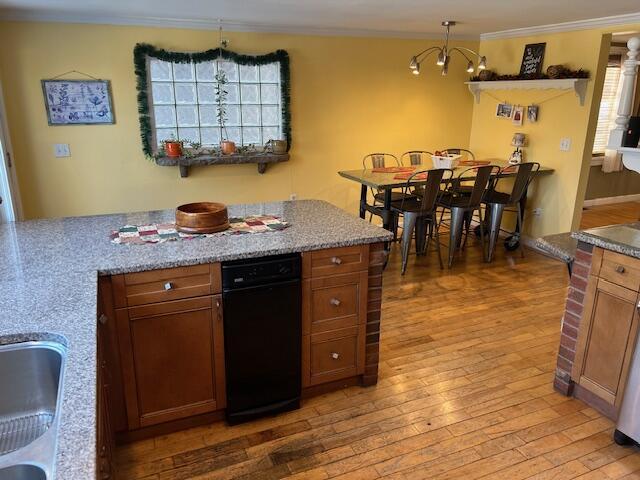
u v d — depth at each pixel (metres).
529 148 5.16
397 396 2.58
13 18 3.89
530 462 2.12
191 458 2.13
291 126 5.01
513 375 2.78
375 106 5.33
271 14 4.02
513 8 3.74
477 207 4.43
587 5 3.61
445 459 2.13
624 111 2.83
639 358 2.08
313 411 2.46
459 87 5.70
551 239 2.71
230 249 2.16
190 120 4.68
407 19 4.30
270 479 2.02
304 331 2.38
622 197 7.17
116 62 4.27
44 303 1.63
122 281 1.96
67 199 4.42
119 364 2.05
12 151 4.11
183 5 3.64
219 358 2.22
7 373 1.44
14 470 0.96
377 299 2.53
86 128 4.32
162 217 2.76
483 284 4.14
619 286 2.22
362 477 2.03
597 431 2.32
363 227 2.55
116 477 1.89
